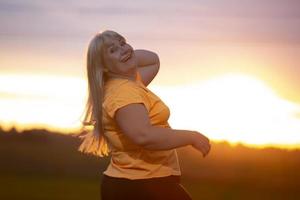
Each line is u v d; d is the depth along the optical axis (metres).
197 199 15.61
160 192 5.89
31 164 18.45
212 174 17.27
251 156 17.70
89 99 6.07
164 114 5.93
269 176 17.20
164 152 5.95
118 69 6.00
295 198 16.09
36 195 15.46
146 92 5.91
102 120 5.98
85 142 6.15
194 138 5.70
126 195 5.89
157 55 6.85
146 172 5.89
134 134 5.68
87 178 17.64
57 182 16.94
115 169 5.98
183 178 17.52
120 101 5.76
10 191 15.88
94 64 6.01
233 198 16.12
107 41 6.02
